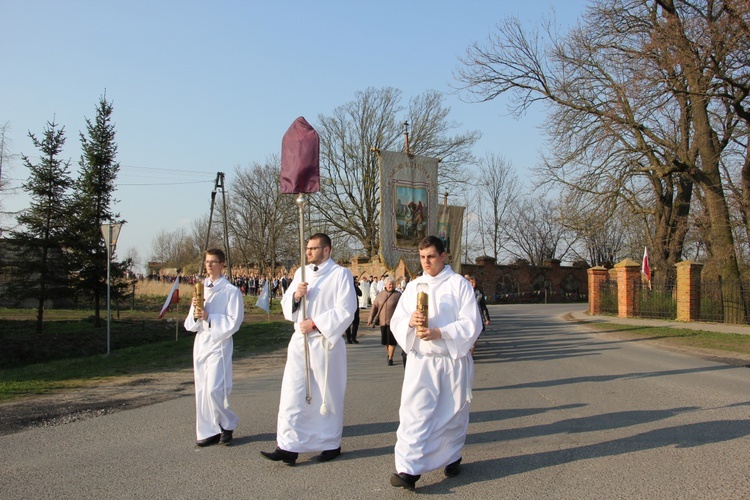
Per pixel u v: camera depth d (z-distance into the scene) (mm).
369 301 30484
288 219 44938
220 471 4715
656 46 16953
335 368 5051
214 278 5758
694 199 28641
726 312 20453
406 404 4379
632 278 25031
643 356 12508
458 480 4445
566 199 23656
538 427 6074
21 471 4762
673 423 6129
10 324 18156
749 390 8164
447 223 17141
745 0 14953
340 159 41094
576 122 21875
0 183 16891
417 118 40812
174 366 11078
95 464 4938
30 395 8195
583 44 20625
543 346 14648
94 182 18875
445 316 4508
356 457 5082
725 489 4164
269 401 7617
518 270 44906
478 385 8891
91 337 15195
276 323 21344
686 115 21188
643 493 4105
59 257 17578
